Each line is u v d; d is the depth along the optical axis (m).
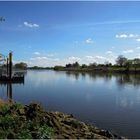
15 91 52.00
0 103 17.14
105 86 64.25
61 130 14.57
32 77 111.75
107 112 28.84
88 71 194.75
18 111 15.87
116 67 183.75
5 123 13.59
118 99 40.12
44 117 15.33
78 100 38.88
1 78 70.25
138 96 43.72
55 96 43.94
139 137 19.00
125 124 23.17
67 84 71.62
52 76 122.12
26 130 13.10
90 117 26.14
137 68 155.00
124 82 76.44
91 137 14.45
